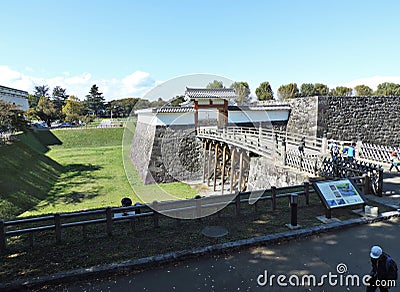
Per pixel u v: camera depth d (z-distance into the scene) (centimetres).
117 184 1510
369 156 1282
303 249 485
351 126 2041
